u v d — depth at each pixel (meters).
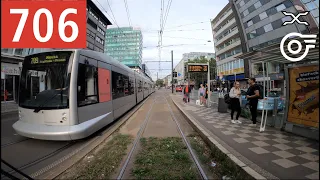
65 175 3.84
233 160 4.03
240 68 40.97
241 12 34.50
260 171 3.58
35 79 5.83
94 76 6.72
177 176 3.72
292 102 6.13
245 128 6.99
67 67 5.66
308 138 5.54
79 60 5.91
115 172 3.96
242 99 10.88
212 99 20.36
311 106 5.47
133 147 5.46
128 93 12.23
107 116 7.58
